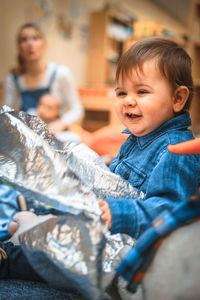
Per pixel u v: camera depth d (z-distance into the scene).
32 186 0.53
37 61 1.96
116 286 0.55
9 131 0.61
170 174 0.57
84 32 3.93
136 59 0.64
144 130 0.67
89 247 0.48
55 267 0.51
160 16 5.94
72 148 0.71
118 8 4.05
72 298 0.58
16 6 2.83
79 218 0.51
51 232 0.52
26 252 0.53
